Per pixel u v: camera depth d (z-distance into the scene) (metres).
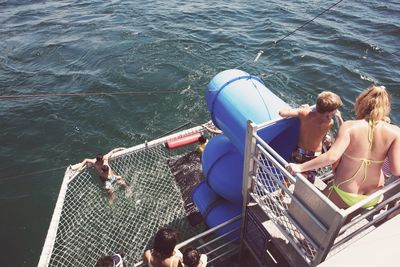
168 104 12.97
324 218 3.34
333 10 21.66
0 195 9.61
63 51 17.64
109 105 12.95
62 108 12.91
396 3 22.83
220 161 6.55
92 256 7.34
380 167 3.47
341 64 14.98
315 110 4.52
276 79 14.14
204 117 12.32
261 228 5.01
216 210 6.86
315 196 3.34
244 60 15.80
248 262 6.18
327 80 13.91
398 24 18.92
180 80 14.42
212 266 6.22
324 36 17.81
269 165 4.79
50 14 23.55
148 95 13.44
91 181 9.20
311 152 4.69
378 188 3.62
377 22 19.41
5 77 15.38
